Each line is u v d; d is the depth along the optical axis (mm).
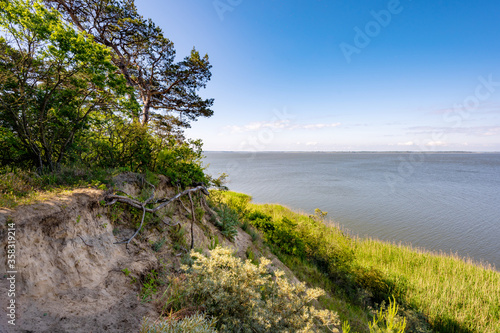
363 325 6719
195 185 7008
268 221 11531
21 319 1890
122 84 5156
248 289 3072
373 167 117500
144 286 3086
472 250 17469
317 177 69000
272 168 110188
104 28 10742
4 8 3412
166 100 13328
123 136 5914
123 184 4508
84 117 4848
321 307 6738
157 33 11477
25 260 2186
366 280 9664
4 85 3721
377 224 23359
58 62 4031
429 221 24750
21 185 3094
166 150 6641
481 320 8422
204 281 3080
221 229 7262
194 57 12117
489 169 116375
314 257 10766
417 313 8570
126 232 3791
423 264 13500
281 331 2916
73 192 3307
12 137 3965
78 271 2625
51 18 4020
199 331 2283
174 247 4426
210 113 13625
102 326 2248
